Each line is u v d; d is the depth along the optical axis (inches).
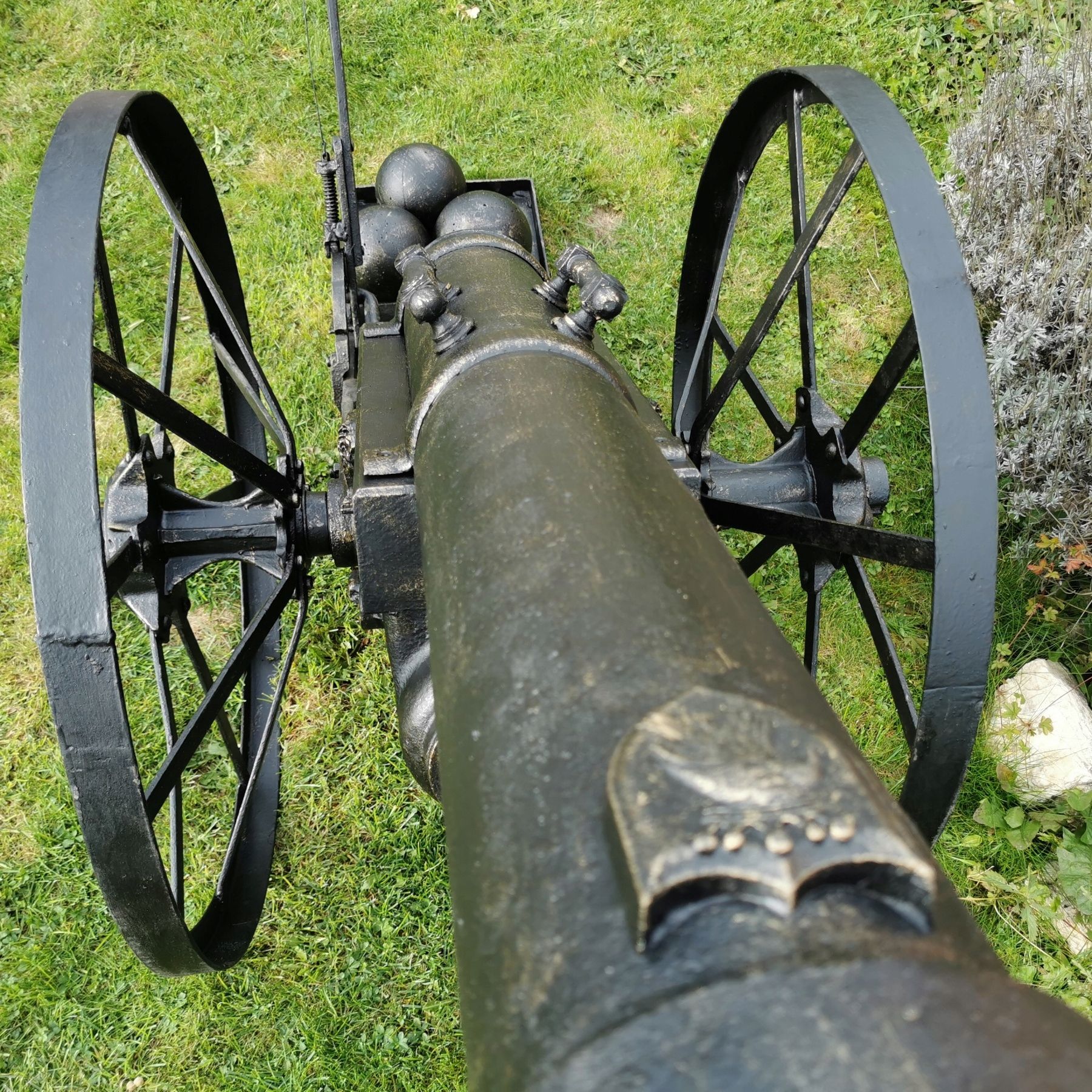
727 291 159.9
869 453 140.5
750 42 194.1
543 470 51.1
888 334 155.1
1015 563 123.9
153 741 116.9
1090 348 115.3
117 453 142.5
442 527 53.3
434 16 200.2
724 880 28.3
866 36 192.2
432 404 68.4
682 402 105.2
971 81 183.0
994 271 130.1
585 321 73.3
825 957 26.4
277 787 109.8
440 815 109.6
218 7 200.8
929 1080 22.6
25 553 134.9
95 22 199.8
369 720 116.7
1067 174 131.9
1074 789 105.0
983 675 71.2
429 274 76.7
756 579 128.3
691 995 26.3
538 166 178.7
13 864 107.7
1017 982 27.6
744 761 30.5
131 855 70.2
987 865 104.0
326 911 103.8
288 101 188.4
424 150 142.9
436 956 100.5
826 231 167.3
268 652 117.6
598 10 199.9
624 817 29.9
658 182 176.6
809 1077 23.3
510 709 38.4
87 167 72.3
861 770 32.1
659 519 47.3
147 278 165.5
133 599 89.2
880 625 85.7
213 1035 96.7
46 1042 96.7
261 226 169.3
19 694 121.6
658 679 36.1
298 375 148.7
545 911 31.3
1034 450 119.5
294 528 95.7
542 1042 28.2
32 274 67.3
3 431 150.6
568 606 40.9
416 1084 93.4
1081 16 149.6
